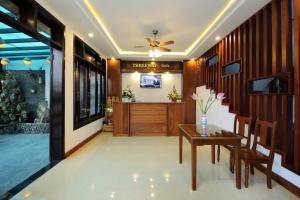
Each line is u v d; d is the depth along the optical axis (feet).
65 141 12.82
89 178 9.59
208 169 10.85
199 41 18.60
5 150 14.37
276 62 10.08
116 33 17.04
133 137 18.99
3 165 11.32
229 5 11.63
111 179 9.50
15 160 12.17
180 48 22.36
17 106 22.13
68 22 13.01
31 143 16.49
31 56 21.57
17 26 8.38
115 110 19.63
